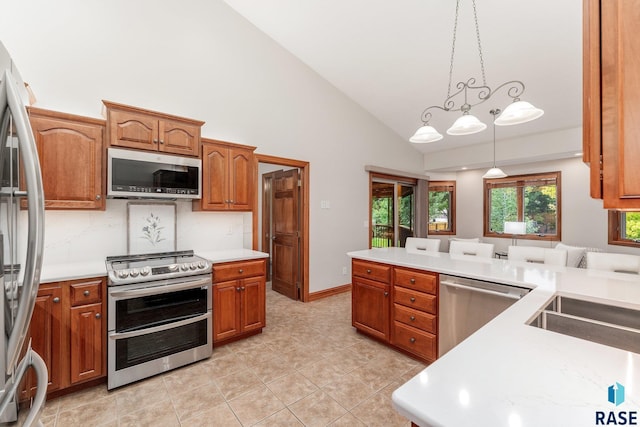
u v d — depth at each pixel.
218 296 2.66
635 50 0.64
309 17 3.30
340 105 4.52
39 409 0.88
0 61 0.85
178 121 2.63
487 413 0.64
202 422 1.76
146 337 2.21
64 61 2.43
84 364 2.01
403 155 5.65
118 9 2.69
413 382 0.76
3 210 0.84
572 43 2.87
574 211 4.93
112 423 1.75
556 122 4.18
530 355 0.89
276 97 3.79
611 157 0.67
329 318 3.49
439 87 3.94
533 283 1.79
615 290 1.62
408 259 2.68
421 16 2.95
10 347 0.85
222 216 3.30
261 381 2.19
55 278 1.91
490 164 5.49
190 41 3.11
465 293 2.13
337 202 4.50
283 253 4.48
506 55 3.17
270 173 4.85
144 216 2.80
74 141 2.19
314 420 1.78
